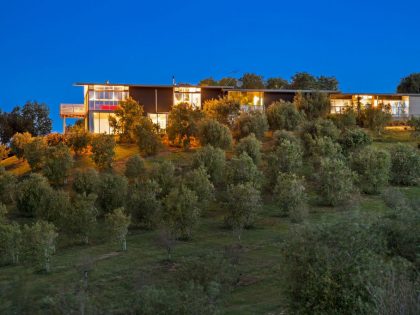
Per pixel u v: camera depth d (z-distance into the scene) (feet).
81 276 78.28
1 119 249.75
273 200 122.01
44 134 263.90
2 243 91.91
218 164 135.74
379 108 202.69
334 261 40.65
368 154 132.67
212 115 189.37
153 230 108.99
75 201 108.37
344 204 113.60
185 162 161.38
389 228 52.85
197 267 65.57
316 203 118.52
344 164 124.88
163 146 178.40
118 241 94.53
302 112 197.16
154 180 120.47
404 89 311.47
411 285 35.88
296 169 134.72
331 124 171.01
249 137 154.92
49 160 145.38
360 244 41.98
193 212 97.30
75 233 101.81
